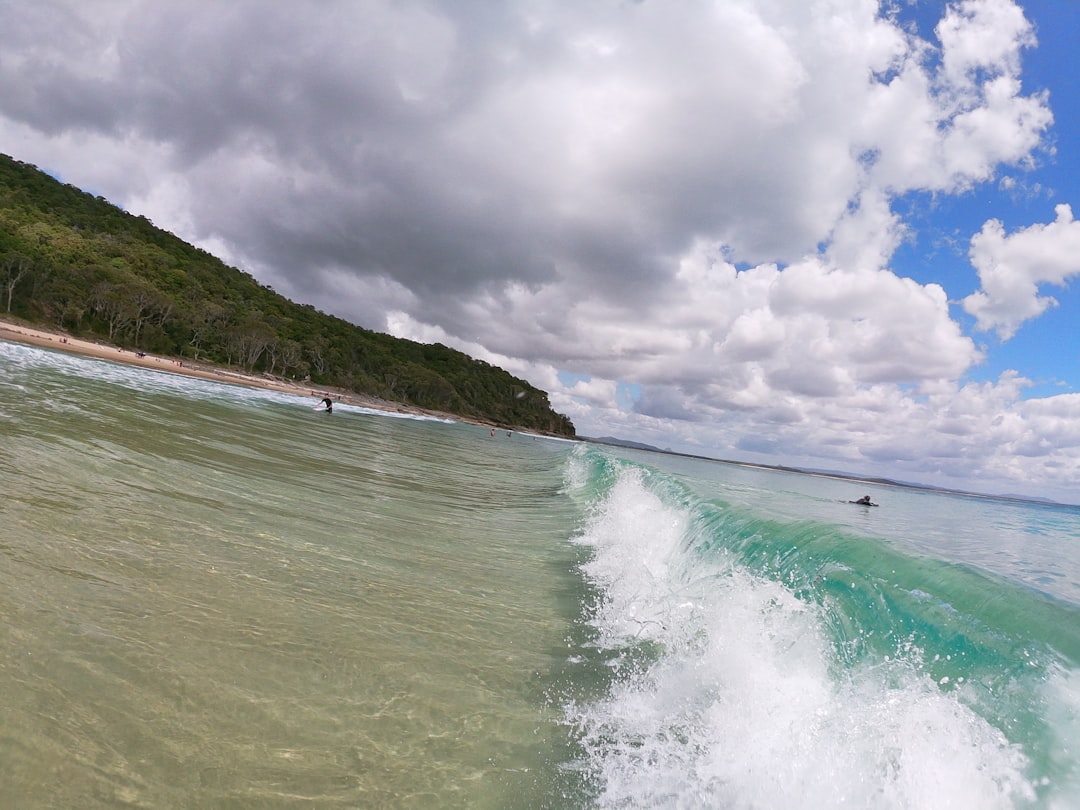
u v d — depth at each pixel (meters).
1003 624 3.43
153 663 3.02
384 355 129.25
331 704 3.05
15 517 4.53
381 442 21.86
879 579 4.27
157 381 25.80
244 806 2.22
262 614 3.89
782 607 4.34
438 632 4.25
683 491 9.31
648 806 2.57
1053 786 2.38
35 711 2.46
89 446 7.62
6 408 8.79
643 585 6.07
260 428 15.81
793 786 2.72
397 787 2.50
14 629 3.01
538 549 7.73
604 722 3.27
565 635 4.61
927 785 2.60
